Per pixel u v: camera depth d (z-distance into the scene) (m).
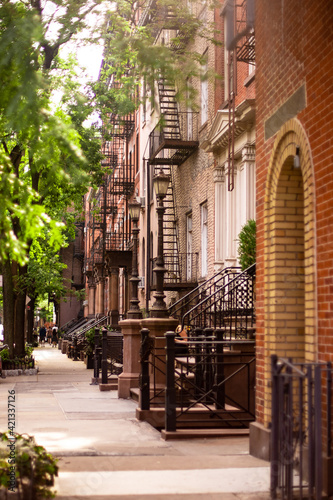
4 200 6.46
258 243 9.38
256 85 9.75
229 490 6.76
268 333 8.77
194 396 11.22
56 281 29.80
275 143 8.77
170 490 6.72
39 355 41.72
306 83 7.82
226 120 17.12
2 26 7.07
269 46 9.14
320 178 7.40
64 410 13.26
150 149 26.75
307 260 7.74
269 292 8.85
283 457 6.31
